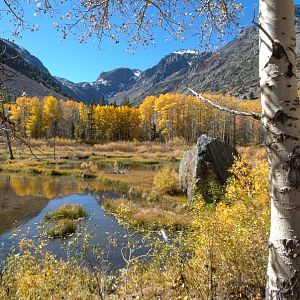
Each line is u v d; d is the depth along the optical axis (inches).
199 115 4030.5
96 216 735.1
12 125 113.4
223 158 767.7
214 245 168.7
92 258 357.1
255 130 3617.1
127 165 1846.7
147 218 607.2
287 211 96.2
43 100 4028.1
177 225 540.1
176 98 4293.8
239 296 160.1
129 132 4530.0
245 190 237.3
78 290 176.7
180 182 951.0
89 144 3474.4
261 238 180.5
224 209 213.3
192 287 161.2
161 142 3944.4
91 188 1147.3
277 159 97.5
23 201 916.0
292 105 96.7
